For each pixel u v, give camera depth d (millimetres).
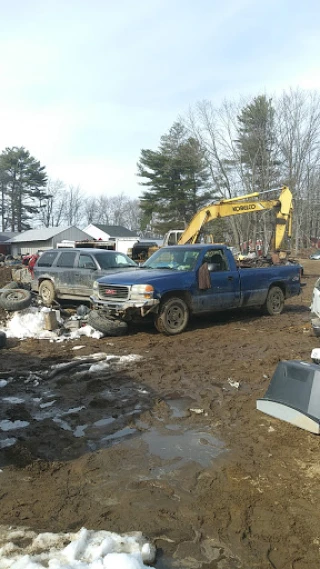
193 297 9242
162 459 3861
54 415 4895
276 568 2576
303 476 3547
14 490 3391
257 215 40906
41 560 2590
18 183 75062
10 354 7594
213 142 42062
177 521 2992
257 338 8523
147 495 3301
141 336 8898
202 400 5285
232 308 10148
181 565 2598
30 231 59938
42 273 12273
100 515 3061
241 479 3510
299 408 4434
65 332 9359
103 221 103250
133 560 2514
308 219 51312
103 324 8789
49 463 3812
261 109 40781
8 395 5539
